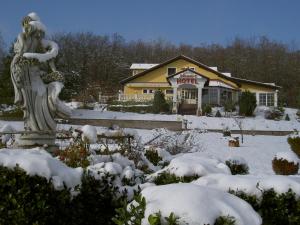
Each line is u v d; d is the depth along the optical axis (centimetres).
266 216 437
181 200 345
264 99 5334
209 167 541
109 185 530
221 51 9619
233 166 886
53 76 1022
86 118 3575
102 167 581
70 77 4406
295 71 8275
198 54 9706
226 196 372
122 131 1095
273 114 4453
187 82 4466
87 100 4638
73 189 471
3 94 3362
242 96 4441
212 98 5038
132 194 527
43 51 1045
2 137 1220
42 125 1009
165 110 4431
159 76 5334
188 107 4722
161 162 946
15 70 991
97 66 8000
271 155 2033
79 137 952
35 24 1001
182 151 1552
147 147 1078
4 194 423
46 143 1002
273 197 447
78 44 8575
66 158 714
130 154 876
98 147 985
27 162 441
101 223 493
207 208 342
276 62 8706
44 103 1011
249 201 434
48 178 443
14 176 430
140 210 351
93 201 492
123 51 9694
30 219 412
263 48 9256
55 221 438
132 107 4522
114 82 7825
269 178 468
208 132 3073
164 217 331
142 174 649
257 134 3288
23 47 995
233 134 3167
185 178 521
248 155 2016
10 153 480
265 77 8338
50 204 435
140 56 9775
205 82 4469
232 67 8900
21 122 3119
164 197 357
